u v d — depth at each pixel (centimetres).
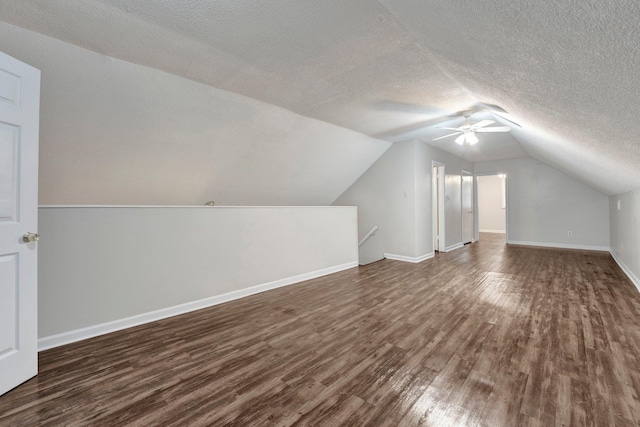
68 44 201
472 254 568
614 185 407
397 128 422
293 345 210
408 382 165
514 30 102
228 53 217
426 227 529
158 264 261
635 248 352
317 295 326
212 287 297
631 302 288
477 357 190
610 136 184
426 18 135
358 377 170
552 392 154
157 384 164
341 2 160
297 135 392
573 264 469
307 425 133
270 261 351
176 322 253
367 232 560
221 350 203
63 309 212
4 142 154
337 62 229
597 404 144
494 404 145
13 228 158
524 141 473
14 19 175
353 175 552
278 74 250
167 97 268
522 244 693
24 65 162
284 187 482
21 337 162
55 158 262
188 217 280
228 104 302
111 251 234
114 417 139
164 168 333
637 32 71
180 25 183
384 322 249
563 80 128
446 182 607
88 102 240
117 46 206
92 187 305
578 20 78
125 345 210
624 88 108
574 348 200
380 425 133
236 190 431
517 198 699
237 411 143
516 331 228
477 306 284
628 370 173
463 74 211
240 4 163
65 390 158
